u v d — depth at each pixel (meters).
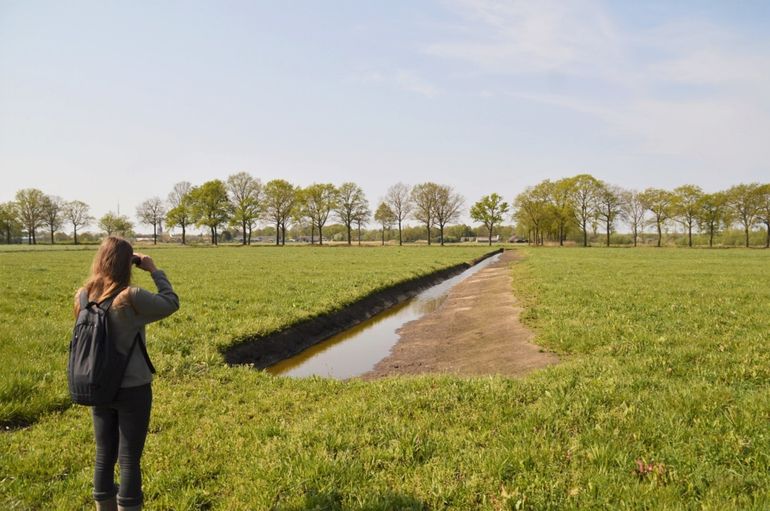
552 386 8.15
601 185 98.94
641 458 5.47
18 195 108.06
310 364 14.12
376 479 5.37
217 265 40.75
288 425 7.20
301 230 159.75
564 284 25.05
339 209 106.88
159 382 9.35
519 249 95.81
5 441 6.60
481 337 15.88
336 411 7.51
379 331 19.20
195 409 7.98
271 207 104.12
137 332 4.28
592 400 7.34
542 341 13.12
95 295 4.22
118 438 4.42
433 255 61.66
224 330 14.15
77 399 3.98
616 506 4.65
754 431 5.92
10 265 37.44
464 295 29.08
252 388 9.23
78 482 5.51
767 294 20.06
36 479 5.68
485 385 8.42
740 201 90.31
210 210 99.00
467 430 6.64
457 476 5.42
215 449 6.36
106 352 3.99
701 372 8.79
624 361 10.05
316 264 42.34
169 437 6.69
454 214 108.56
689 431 6.06
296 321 16.66
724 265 40.16
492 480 5.23
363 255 60.12
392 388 8.72
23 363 9.47
